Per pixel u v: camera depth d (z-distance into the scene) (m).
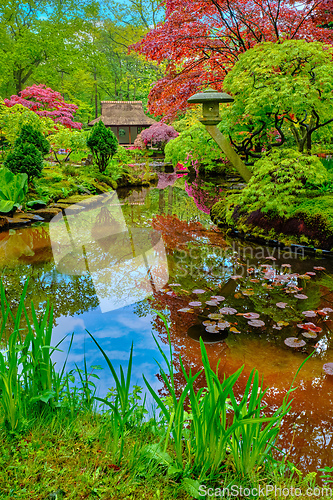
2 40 23.66
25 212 7.39
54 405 1.66
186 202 9.09
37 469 1.35
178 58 9.34
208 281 3.92
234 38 9.17
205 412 1.37
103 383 2.15
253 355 2.50
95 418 1.70
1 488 1.26
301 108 5.50
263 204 5.78
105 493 1.26
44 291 3.61
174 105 10.05
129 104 30.44
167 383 1.38
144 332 2.83
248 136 7.36
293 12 7.84
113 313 3.16
